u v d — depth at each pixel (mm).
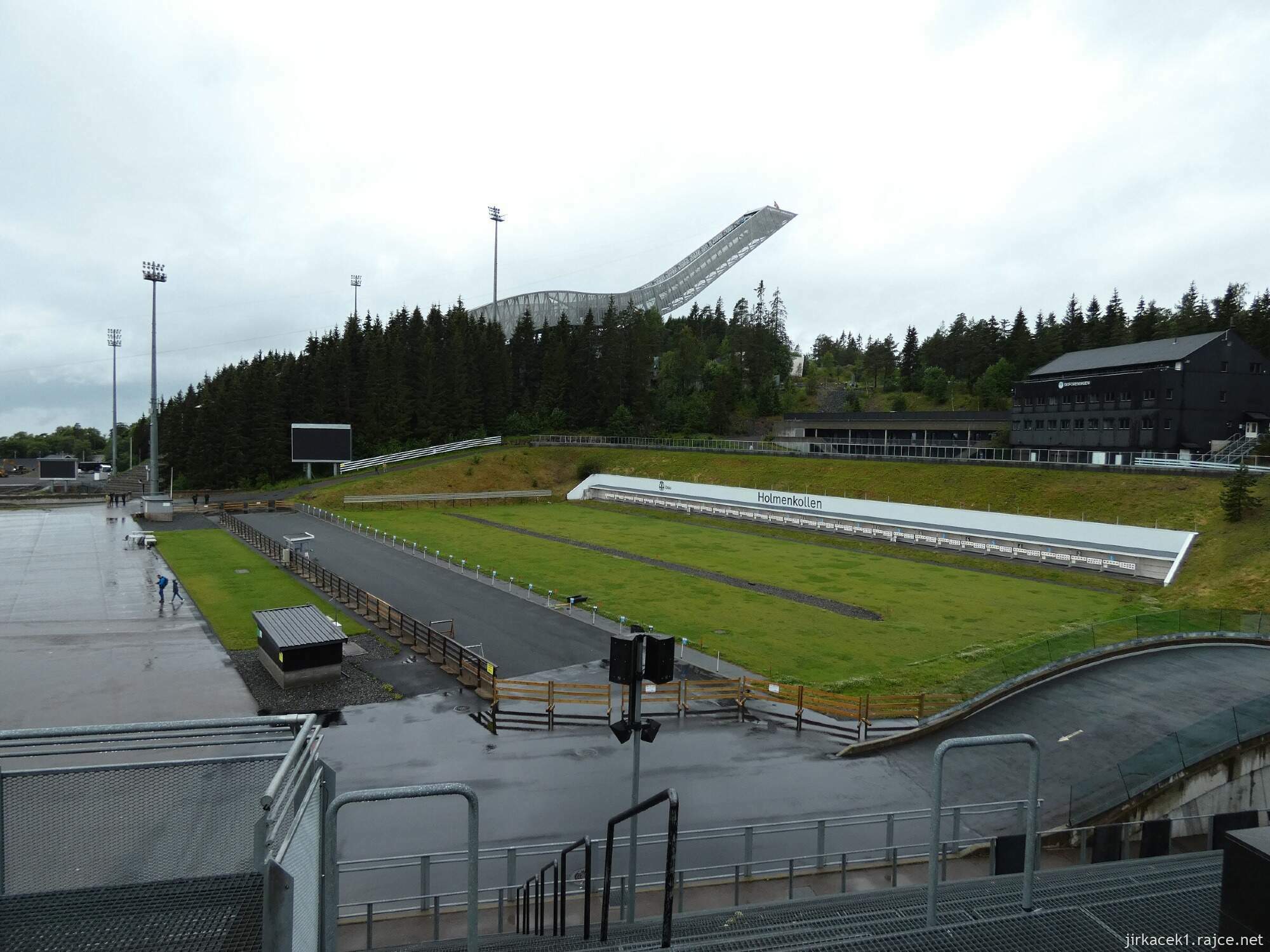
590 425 129125
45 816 6219
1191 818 16594
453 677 30656
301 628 30891
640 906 15227
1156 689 26859
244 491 94938
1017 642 35531
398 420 113688
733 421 133375
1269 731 21047
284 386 109688
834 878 16688
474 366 122000
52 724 24984
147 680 29234
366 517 78312
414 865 17219
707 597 44312
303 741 6078
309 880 6012
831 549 60906
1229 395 67688
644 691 28891
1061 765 22266
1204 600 41375
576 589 46031
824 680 30547
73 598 42125
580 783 21688
